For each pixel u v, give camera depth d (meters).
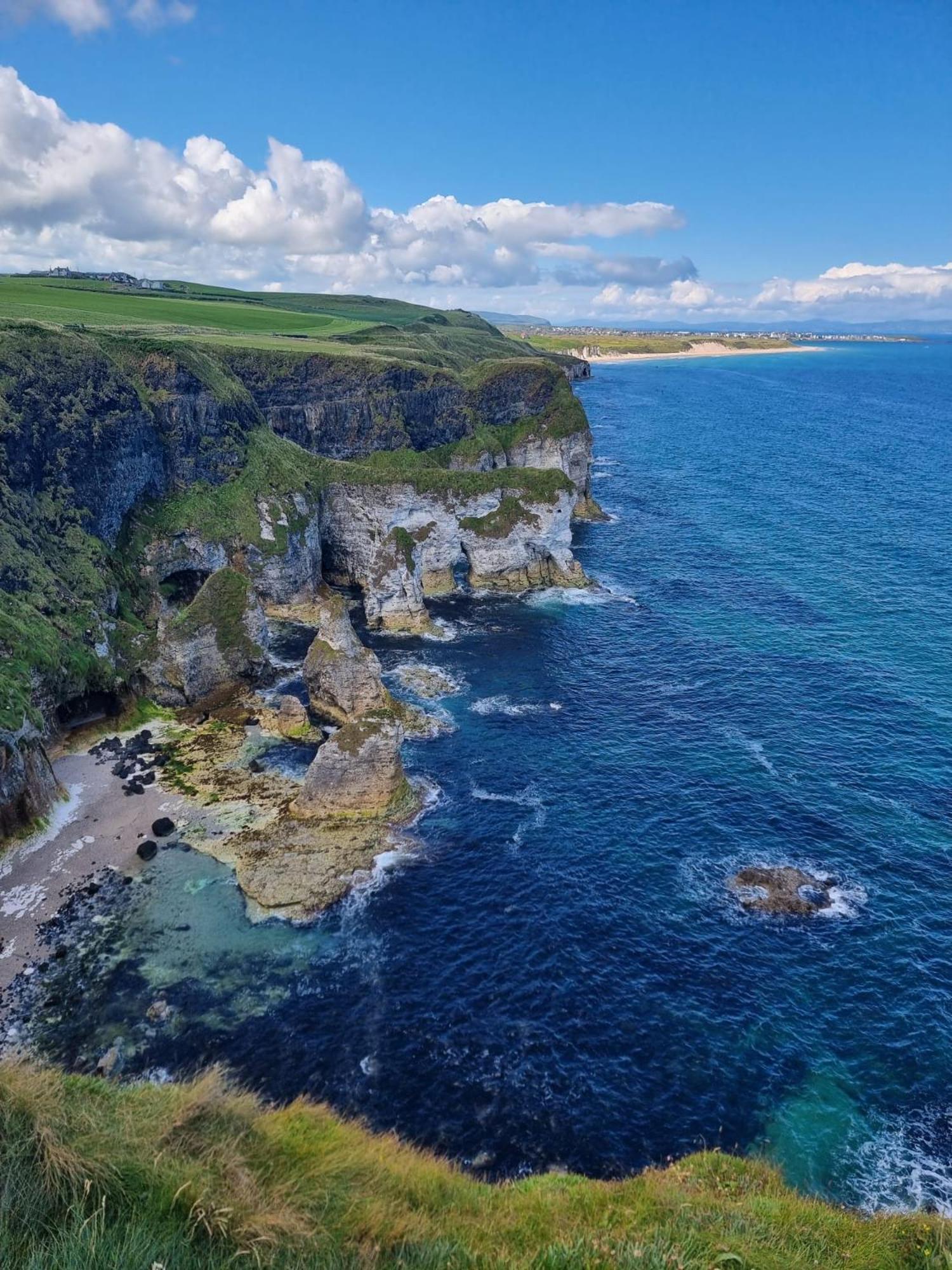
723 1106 29.09
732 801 47.25
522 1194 20.48
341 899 39.84
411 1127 28.19
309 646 74.12
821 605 78.12
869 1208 25.25
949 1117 28.58
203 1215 13.85
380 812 46.38
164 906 39.41
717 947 36.59
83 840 44.53
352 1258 14.27
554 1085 29.92
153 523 76.88
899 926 37.53
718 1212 19.14
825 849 42.88
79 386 70.31
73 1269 11.98
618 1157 27.14
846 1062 30.81
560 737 55.25
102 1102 18.12
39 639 52.59
